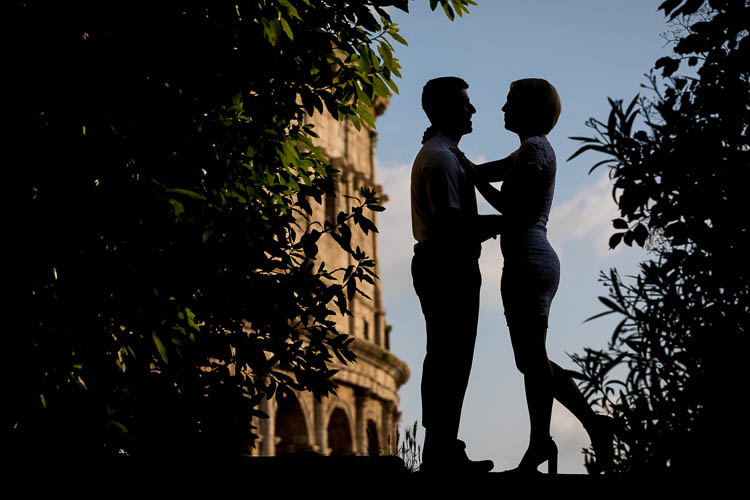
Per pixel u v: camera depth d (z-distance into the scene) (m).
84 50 7.34
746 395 2.85
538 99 6.03
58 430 6.77
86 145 7.24
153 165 7.76
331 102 8.76
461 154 6.24
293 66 8.50
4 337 6.74
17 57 7.14
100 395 7.11
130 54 7.58
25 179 7.02
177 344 7.80
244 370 8.73
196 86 8.12
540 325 5.72
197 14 7.90
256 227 8.47
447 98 6.33
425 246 6.06
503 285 5.92
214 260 7.79
